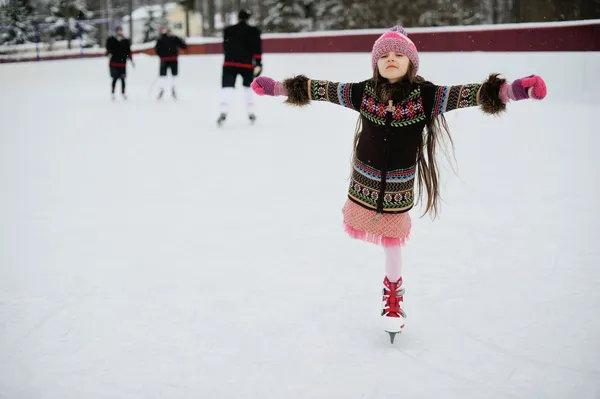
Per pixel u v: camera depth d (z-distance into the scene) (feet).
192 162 22.56
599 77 35.65
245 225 14.53
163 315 9.68
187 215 15.47
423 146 9.20
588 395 7.34
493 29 41.83
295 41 58.29
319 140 27.53
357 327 9.28
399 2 100.32
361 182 8.76
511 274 11.18
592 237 13.14
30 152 25.27
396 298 8.79
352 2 102.37
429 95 8.26
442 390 7.52
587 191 16.97
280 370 8.04
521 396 7.35
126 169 21.50
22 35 132.05
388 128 8.39
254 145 26.27
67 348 8.60
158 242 13.35
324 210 15.79
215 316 9.65
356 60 50.65
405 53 8.25
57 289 10.72
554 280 10.85
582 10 69.77
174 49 47.83
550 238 13.12
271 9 105.40
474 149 23.65
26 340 8.82
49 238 13.69
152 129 31.91
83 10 139.44
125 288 10.77
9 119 36.94
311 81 8.82
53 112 40.70
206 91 55.52
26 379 7.79
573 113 32.48
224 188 18.35
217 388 7.61
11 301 10.18
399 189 8.59
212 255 12.49
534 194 16.79
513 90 7.75
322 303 10.14
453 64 42.57
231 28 31.99
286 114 37.83
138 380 7.79
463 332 9.03
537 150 23.09
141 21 137.59
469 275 11.18
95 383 7.71
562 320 9.32
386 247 8.83
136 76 66.95
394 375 7.88
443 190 17.51
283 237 13.61
